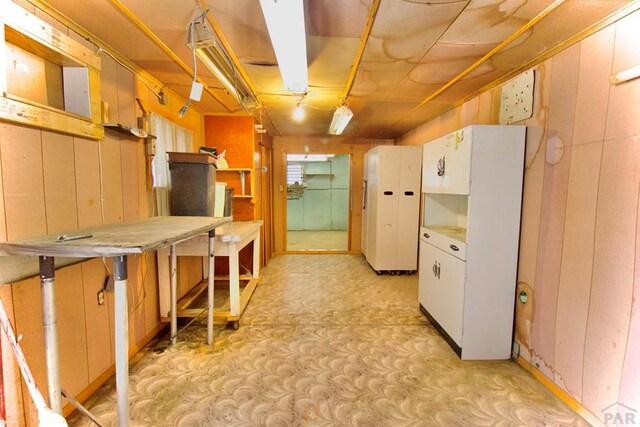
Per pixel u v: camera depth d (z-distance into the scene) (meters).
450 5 1.51
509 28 1.73
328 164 9.27
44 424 1.15
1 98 1.30
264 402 1.83
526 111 2.23
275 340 2.56
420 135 4.59
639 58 1.45
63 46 1.60
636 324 1.46
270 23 1.46
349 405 1.81
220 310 2.96
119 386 1.26
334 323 2.89
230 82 2.40
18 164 1.42
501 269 2.28
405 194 4.47
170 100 2.94
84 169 1.85
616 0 1.45
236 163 3.93
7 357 1.36
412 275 4.53
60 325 1.66
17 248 1.19
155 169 2.63
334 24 1.71
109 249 1.17
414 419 1.70
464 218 3.11
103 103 1.97
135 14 1.63
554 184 1.96
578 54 1.78
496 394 1.92
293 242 7.24
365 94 3.03
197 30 1.70
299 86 2.48
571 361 1.81
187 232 1.56
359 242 6.02
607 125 1.60
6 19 1.30
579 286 1.77
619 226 1.54
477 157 2.21
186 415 1.72
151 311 2.59
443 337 2.62
